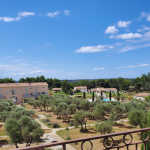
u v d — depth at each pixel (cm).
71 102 4506
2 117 2784
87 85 13100
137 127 2756
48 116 3775
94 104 4106
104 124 2261
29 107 5116
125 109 3441
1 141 2036
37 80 11750
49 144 279
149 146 768
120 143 1925
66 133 2512
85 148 1808
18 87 6178
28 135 1691
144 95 6800
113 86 12262
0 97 5822
